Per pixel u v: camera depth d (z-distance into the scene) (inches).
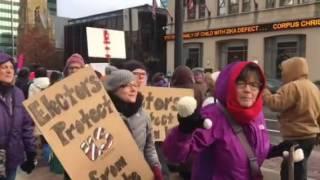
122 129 139.1
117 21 2208.4
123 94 149.6
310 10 1154.0
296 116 198.2
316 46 1141.1
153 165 154.9
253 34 1307.8
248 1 1326.3
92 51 332.8
